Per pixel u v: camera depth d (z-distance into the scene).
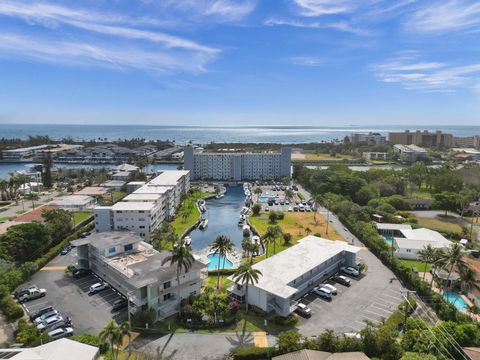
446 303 81.88
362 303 88.38
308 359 59.28
